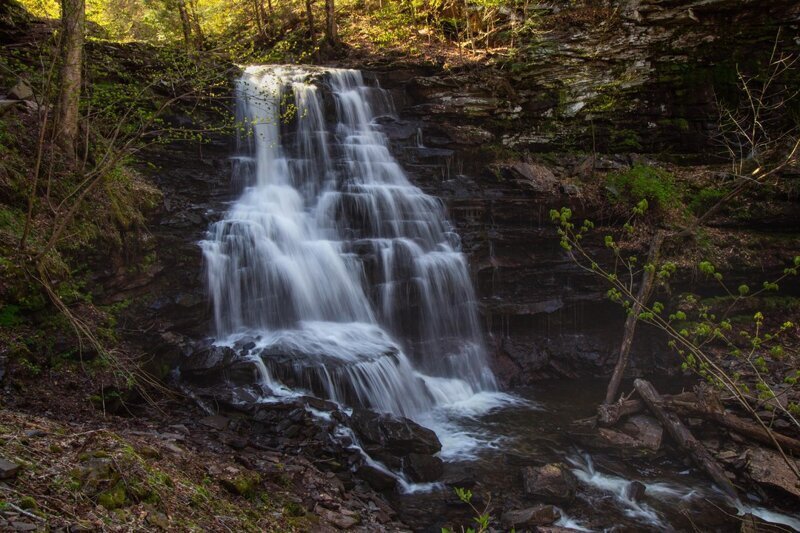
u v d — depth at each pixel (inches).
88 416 239.6
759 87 612.7
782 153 561.6
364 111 595.5
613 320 517.0
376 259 444.1
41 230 297.3
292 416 291.1
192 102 499.2
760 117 608.1
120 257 340.5
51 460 150.3
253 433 277.6
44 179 318.0
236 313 390.0
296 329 399.9
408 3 769.6
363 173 530.0
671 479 311.9
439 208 512.4
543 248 520.4
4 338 243.1
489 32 698.8
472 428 359.9
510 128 628.1
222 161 492.7
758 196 544.7
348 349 371.9
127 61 481.7
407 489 274.7
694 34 631.8
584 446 337.1
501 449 330.0
